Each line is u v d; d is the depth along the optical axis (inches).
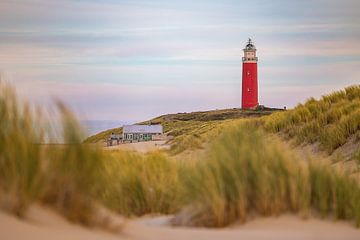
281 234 391.2
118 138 3909.9
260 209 444.8
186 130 3919.8
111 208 519.5
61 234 294.2
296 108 1668.3
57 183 340.5
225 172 455.2
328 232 405.4
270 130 1567.4
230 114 6589.6
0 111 354.9
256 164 455.5
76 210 338.0
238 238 375.2
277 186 451.2
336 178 479.2
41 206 330.6
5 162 323.6
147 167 637.3
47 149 358.9
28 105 363.9
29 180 320.8
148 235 361.4
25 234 276.8
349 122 1243.8
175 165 658.8
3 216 291.4
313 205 459.5
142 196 577.6
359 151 1025.5
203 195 458.3
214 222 438.0
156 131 3919.8
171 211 577.9
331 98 1611.7
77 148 358.3
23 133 353.1
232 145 497.4
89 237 302.0
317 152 1259.8
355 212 439.5
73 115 366.9
